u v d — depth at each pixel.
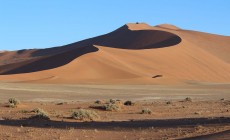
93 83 101.25
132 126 25.72
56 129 24.25
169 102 51.72
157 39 182.62
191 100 58.66
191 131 21.36
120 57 133.38
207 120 27.28
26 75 108.25
